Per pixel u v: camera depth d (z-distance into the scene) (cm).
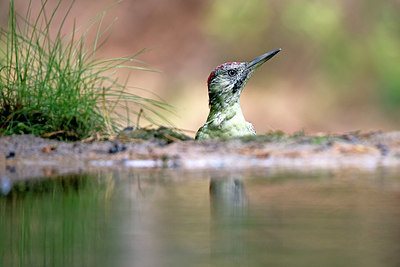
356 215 662
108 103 1349
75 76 1278
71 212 697
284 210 690
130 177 900
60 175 927
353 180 840
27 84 1249
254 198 747
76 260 533
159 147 1102
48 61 1303
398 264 512
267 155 1031
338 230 609
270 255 539
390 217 654
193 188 816
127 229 621
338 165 955
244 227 623
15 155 1070
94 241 584
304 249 553
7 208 718
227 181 855
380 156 1012
